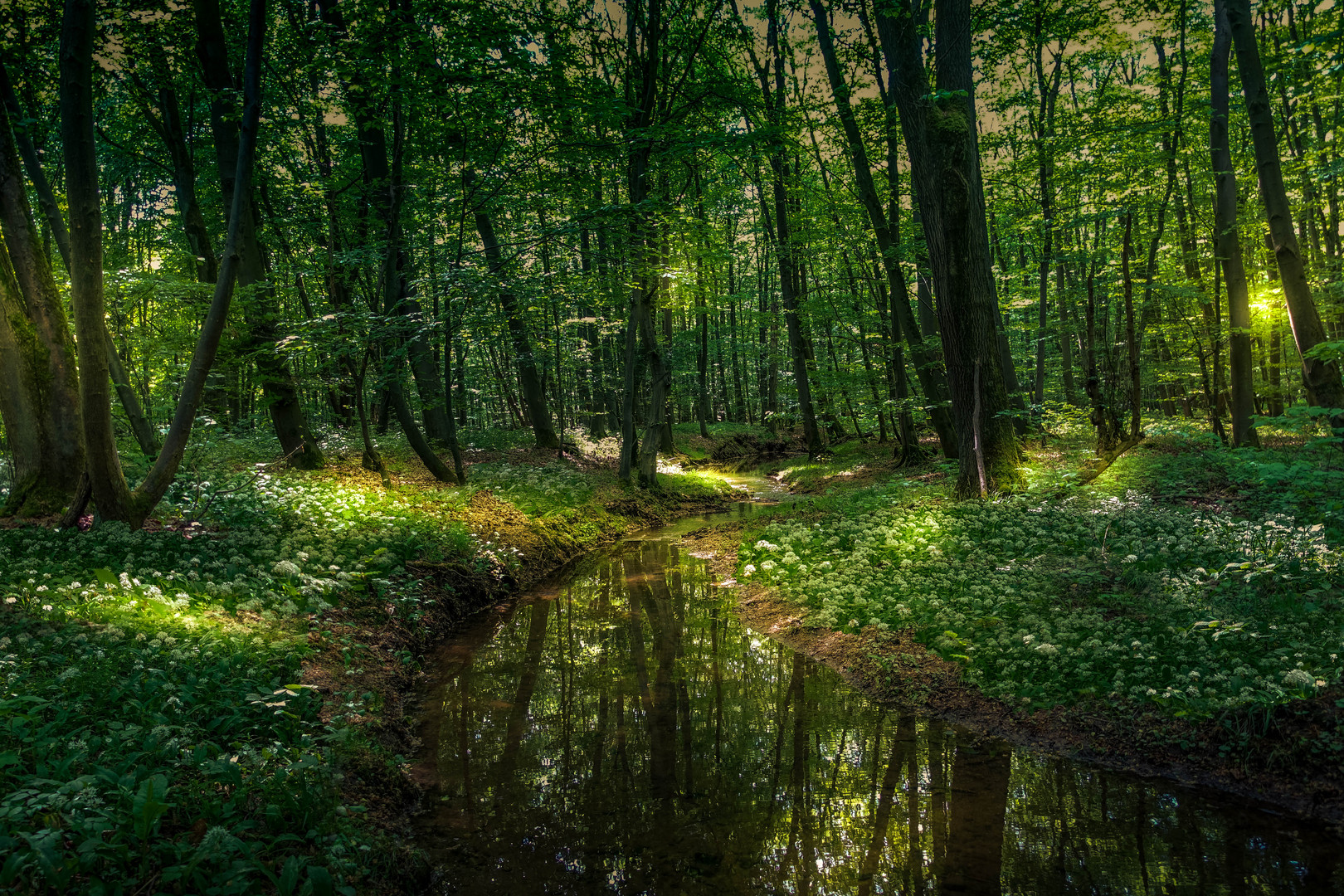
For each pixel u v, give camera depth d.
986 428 11.98
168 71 13.57
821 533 11.59
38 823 3.27
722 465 28.06
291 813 3.95
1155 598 7.03
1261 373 21.92
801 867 4.41
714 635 8.91
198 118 16.61
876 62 17.58
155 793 3.34
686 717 6.66
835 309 22.16
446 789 5.38
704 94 17.31
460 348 19.27
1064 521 9.81
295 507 10.63
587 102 13.74
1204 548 7.89
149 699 4.64
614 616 9.91
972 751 5.78
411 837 4.66
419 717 6.65
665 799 5.25
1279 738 5.07
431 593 9.52
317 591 7.79
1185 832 4.61
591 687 7.41
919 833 4.77
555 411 32.84
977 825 4.82
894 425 22.64
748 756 5.89
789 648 8.30
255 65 8.35
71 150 7.66
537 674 7.77
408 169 16.97
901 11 11.89
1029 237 20.30
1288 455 11.45
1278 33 16.50
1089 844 4.55
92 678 4.62
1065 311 21.84
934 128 11.77
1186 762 5.23
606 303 17.38
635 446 25.12
